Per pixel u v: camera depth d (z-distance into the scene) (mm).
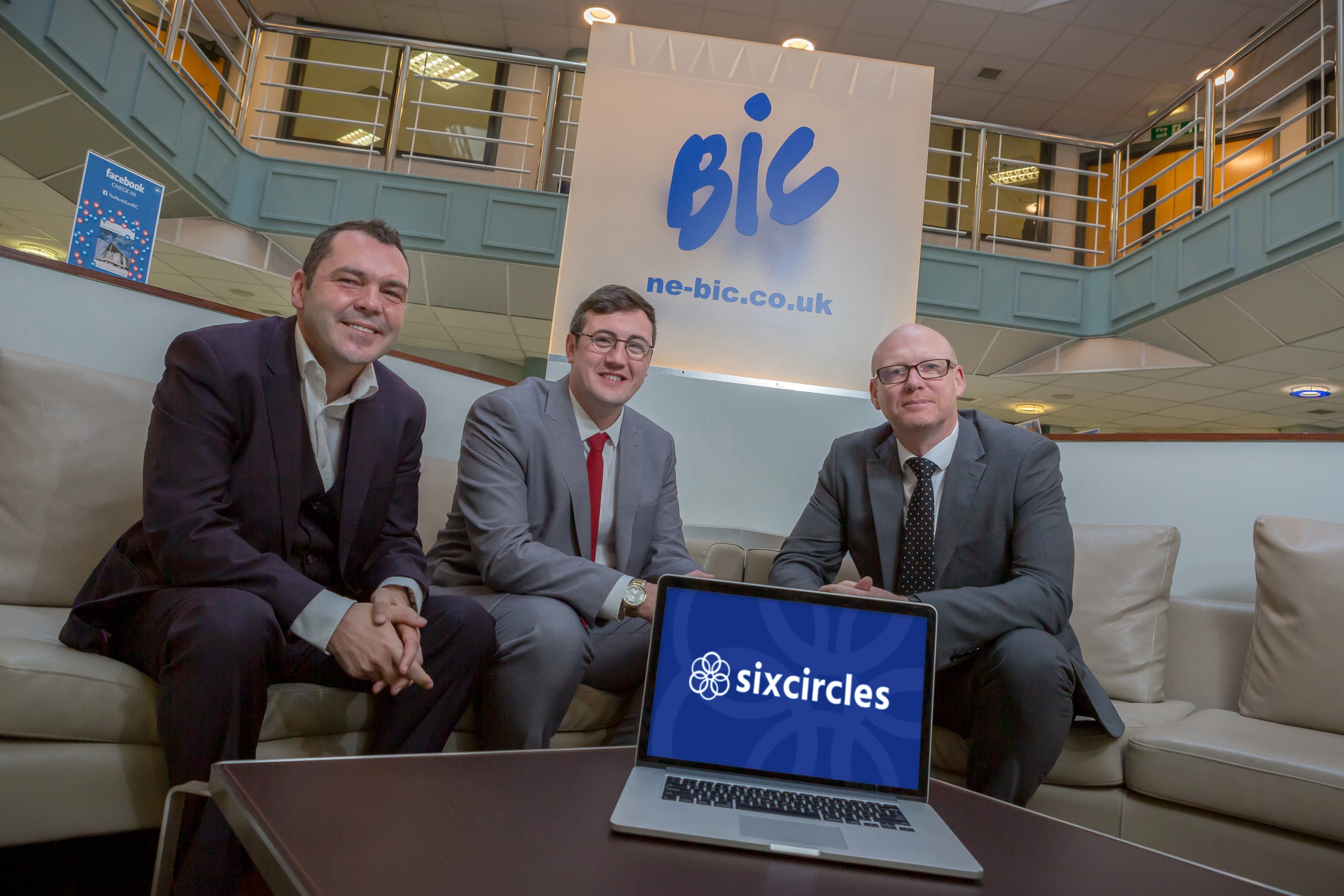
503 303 7195
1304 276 5289
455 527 1682
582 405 1691
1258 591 1746
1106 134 9094
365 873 550
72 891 1141
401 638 1164
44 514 1447
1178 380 7156
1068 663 1407
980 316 7035
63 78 4668
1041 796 1519
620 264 2629
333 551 1347
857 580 2088
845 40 8016
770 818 780
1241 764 1308
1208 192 6102
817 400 2637
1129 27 7469
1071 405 8391
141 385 1624
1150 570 1912
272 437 1269
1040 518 1598
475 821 690
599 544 1662
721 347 2623
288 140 6844
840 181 2715
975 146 8797
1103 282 7129
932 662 948
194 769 998
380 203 6777
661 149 2689
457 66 8094
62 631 1122
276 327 1348
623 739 1542
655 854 675
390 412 1411
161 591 1138
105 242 2184
